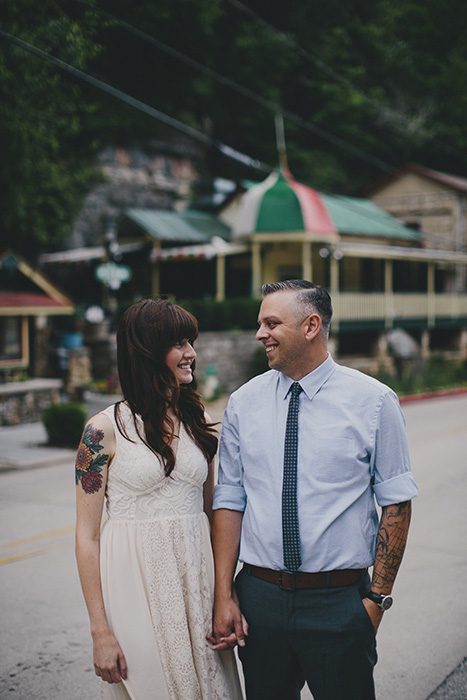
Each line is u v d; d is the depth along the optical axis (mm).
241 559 2289
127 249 23172
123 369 2225
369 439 2172
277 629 2199
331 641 2143
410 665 3771
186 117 28547
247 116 30219
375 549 2217
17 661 3916
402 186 30969
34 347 16594
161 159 28047
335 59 31812
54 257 23484
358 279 25938
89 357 18438
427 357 26188
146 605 2145
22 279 15969
